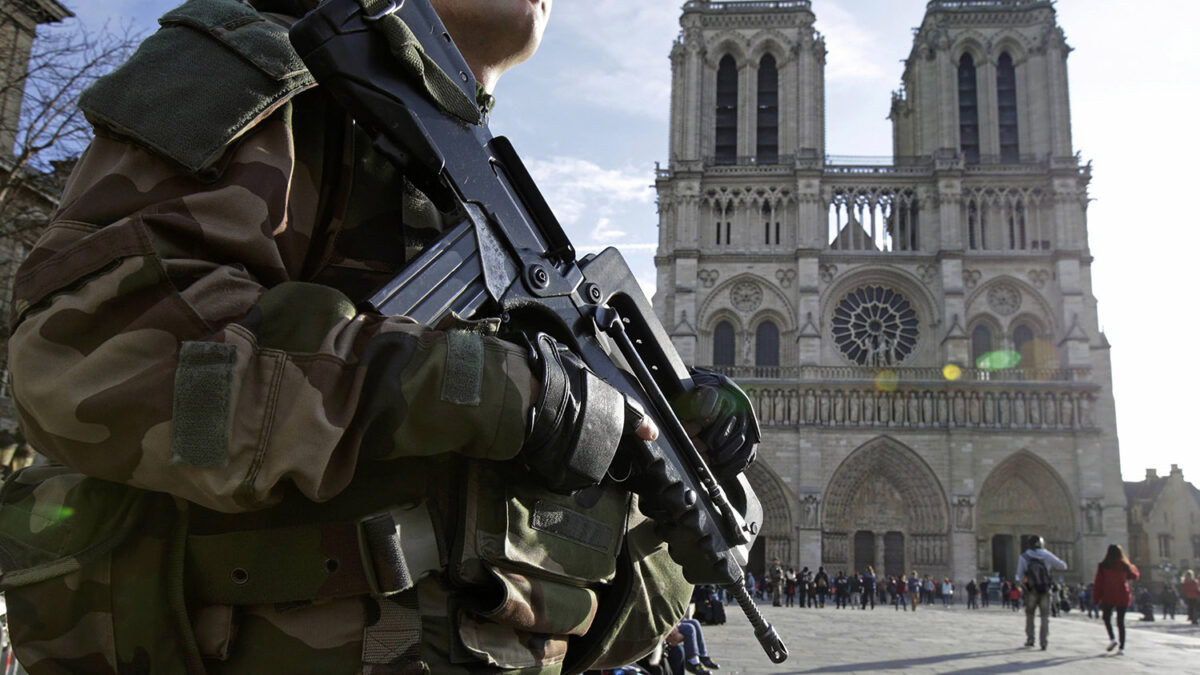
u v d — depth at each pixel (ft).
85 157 5.91
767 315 243.40
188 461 4.88
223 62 5.96
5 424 53.83
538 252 7.82
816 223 245.24
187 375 4.96
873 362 240.12
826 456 233.76
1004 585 220.43
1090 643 88.79
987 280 239.91
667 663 30.96
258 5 7.63
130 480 5.04
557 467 6.14
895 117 299.99
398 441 5.52
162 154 5.53
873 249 247.70
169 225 5.34
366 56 6.27
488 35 8.34
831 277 245.24
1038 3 255.29
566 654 7.57
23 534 5.88
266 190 5.86
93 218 5.45
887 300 245.45
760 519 10.32
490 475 6.33
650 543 8.37
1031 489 232.94
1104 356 235.61
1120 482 229.04
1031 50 254.27
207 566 5.55
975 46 257.34
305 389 5.23
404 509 5.87
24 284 5.30
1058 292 237.04
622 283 9.19
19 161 63.62
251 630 5.55
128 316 5.16
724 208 250.57
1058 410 232.53
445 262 6.84
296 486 5.47
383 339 5.65
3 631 22.40
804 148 249.96
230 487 4.94
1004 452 231.30
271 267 5.86
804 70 257.14
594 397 6.33
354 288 6.79
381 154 6.63
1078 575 224.53
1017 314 238.27
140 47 6.10
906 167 250.57
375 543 5.55
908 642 84.84
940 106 248.93
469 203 7.12
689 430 9.68
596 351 8.07
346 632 5.57
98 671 5.54
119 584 5.54
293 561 5.55
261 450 5.05
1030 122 250.78
